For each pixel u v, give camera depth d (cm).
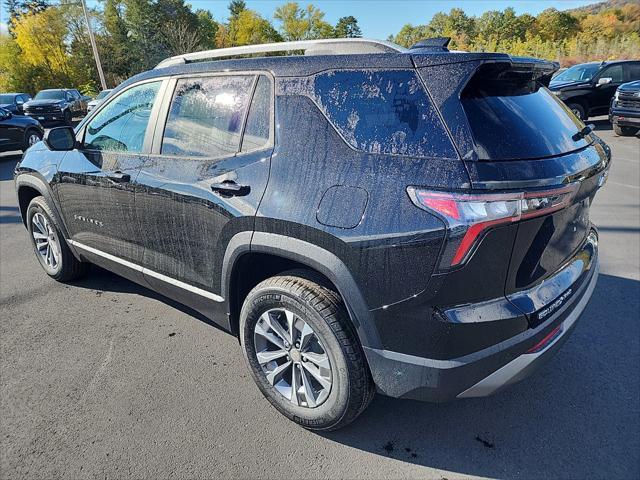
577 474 191
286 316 207
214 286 238
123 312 331
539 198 158
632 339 284
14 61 3609
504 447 207
